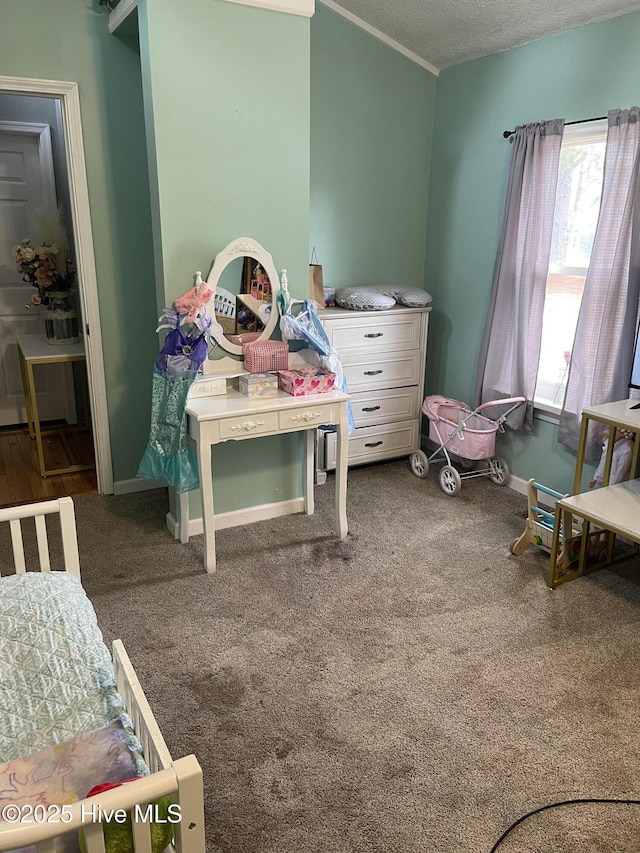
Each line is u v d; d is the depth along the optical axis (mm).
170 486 3332
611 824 1773
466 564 3082
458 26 3572
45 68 3174
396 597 2812
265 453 3459
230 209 3068
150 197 3199
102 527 3426
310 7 3002
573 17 3158
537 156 3402
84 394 4848
